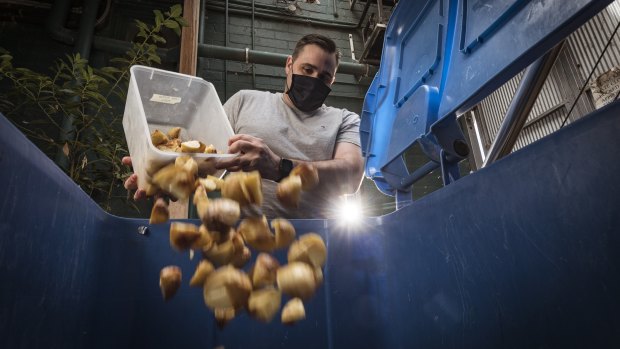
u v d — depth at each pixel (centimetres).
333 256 68
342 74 331
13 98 231
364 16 345
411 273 60
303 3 348
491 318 44
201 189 46
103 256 53
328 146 121
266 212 105
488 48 54
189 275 60
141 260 58
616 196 30
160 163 51
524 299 39
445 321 52
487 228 45
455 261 50
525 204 39
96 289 50
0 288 30
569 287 34
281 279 41
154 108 84
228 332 59
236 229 50
